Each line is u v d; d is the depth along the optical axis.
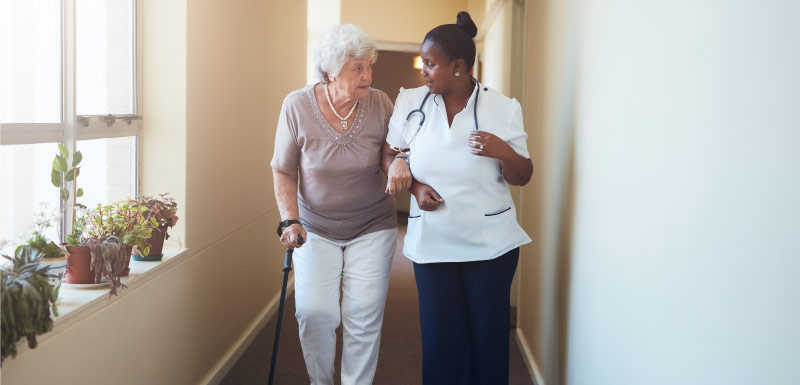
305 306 2.69
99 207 2.35
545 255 3.22
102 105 2.55
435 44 2.32
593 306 2.26
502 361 2.54
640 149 1.77
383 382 3.51
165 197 2.85
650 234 1.68
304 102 2.59
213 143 3.28
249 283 4.12
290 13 5.24
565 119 2.79
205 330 3.25
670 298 1.54
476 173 2.38
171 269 2.76
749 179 1.16
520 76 5.03
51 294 1.72
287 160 2.67
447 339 2.54
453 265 2.50
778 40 1.08
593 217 2.27
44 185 2.12
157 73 2.86
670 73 1.56
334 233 2.71
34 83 2.04
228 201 3.58
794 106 1.02
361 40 2.45
